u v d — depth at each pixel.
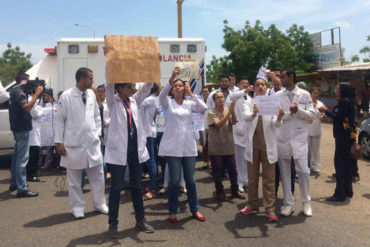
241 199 5.44
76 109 4.55
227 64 26.36
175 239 3.87
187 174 4.46
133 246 3.68
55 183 6.63
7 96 5.66
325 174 7.11
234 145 5.44
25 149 5.69
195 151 4.47
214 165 5.32
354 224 4.28
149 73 3.80
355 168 6.46
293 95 4.58
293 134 4.52
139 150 4.04
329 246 3.64
